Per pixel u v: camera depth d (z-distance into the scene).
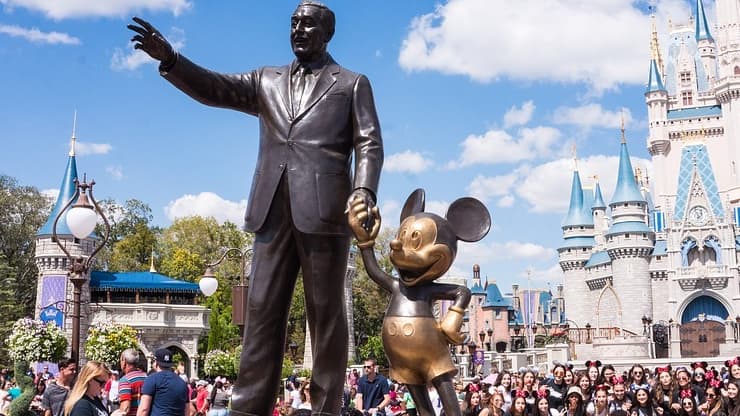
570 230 99.69
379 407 11.40
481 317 100.44
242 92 4.88
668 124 101.38
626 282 86.69
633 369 13.25
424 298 4.38
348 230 4.61
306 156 4.56
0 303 53.06
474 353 37.25
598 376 12.69
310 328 4.64
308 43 4.75
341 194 4.58
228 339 64.06
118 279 61.25
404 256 4.31
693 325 81.44
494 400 10.92
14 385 17.53
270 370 4.62
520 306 124.06
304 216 4.47
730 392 11.05
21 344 27.31
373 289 74.50
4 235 66.44
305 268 4.54
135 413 8.21
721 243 84.00
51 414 9.27
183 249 75.44
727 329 77.38
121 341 30.91
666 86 106.56
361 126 4.65
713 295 83.69
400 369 4.35
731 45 100.31
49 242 56.16
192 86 4.71
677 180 100.25
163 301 61.81
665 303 86.19
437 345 4.28
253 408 4.59
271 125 4.71
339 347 4.57
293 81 4.78
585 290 97.25
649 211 104.19
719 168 98.19
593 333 77.81
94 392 7.71
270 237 4.63
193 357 58.84
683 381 12.68
